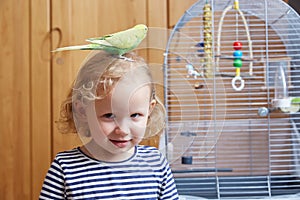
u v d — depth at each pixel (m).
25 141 1.49
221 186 1.41
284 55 1.45
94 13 1.48
